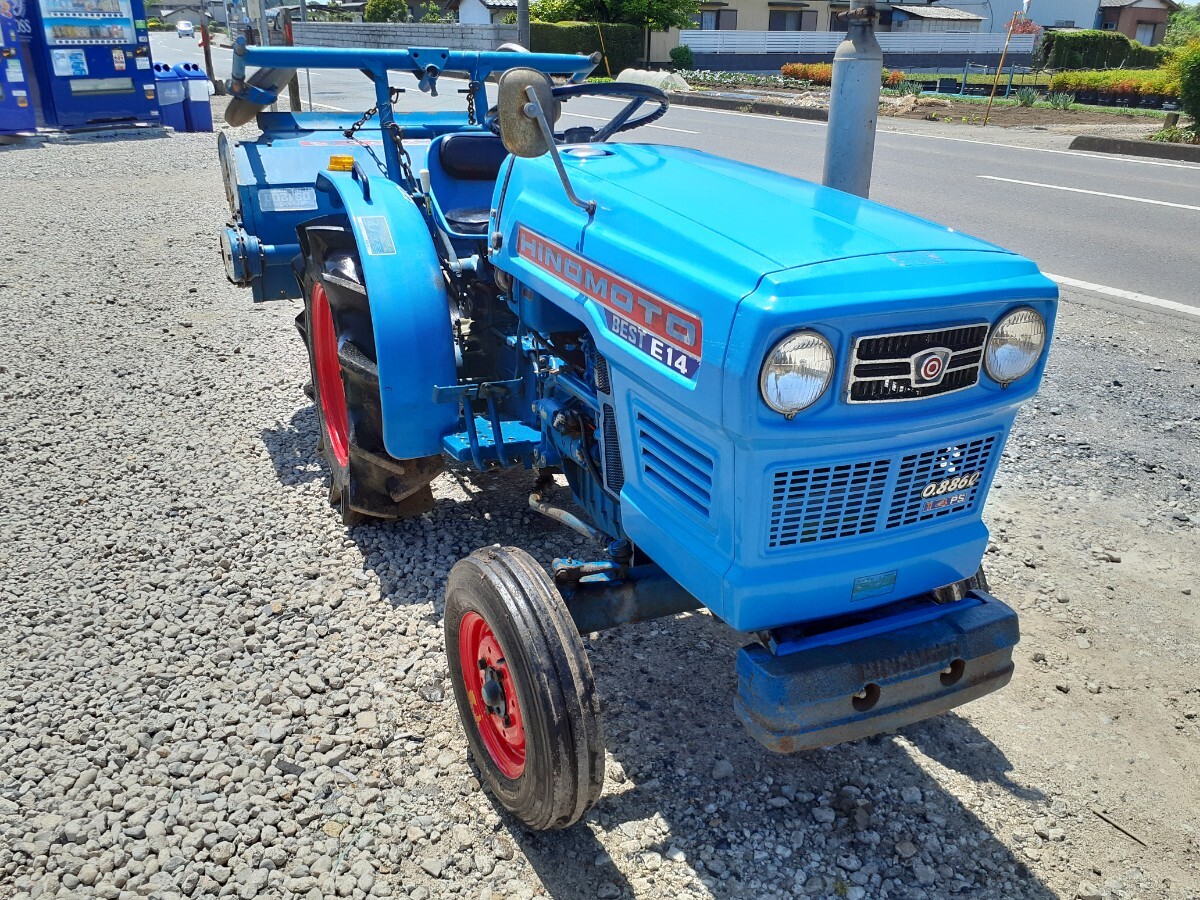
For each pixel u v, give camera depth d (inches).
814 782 114.4
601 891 99.5
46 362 241.9
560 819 97.4
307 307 174.6
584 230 104.3
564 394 127.5
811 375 79.3
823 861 103.9
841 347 80.7
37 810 109.0
